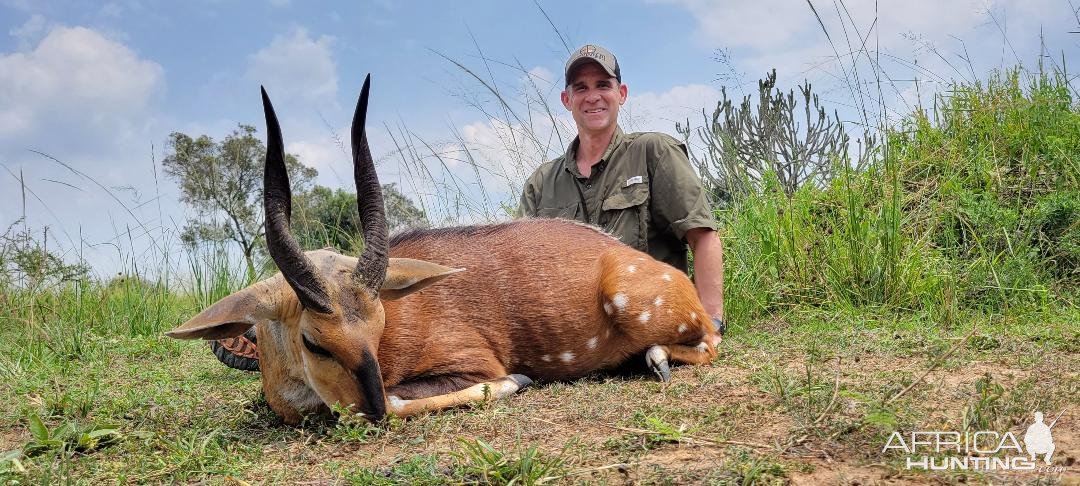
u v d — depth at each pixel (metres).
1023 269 6.57
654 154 6.07
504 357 4.92
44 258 8.63
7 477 3.43
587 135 6.35
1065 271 6.80
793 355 5.32
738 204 8.02
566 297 4.99
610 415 4.07
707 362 5.24
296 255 3.77
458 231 5.08
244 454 3.81
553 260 5.06
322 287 3.83
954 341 5.29
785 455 3.28
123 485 3.45
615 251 5.19
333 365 3.95
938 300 6.42
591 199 6.30
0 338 7.39
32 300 7.95
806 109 9.08
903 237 7.02
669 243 6.25
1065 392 3.98
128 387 5.49
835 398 3.88
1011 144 8.47
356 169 4.09
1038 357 4.79
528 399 4.59
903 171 8.43
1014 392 3.90
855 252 6.94
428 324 4.63
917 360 4.98
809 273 7.07
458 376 4.65
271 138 3.71
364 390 3.91
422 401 4.36
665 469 3.17
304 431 4.10
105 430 4.03
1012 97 9.33
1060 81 9.59
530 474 3.09
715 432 3.66
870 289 6.74
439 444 3.78
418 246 4.93
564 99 6.56
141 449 3.96
